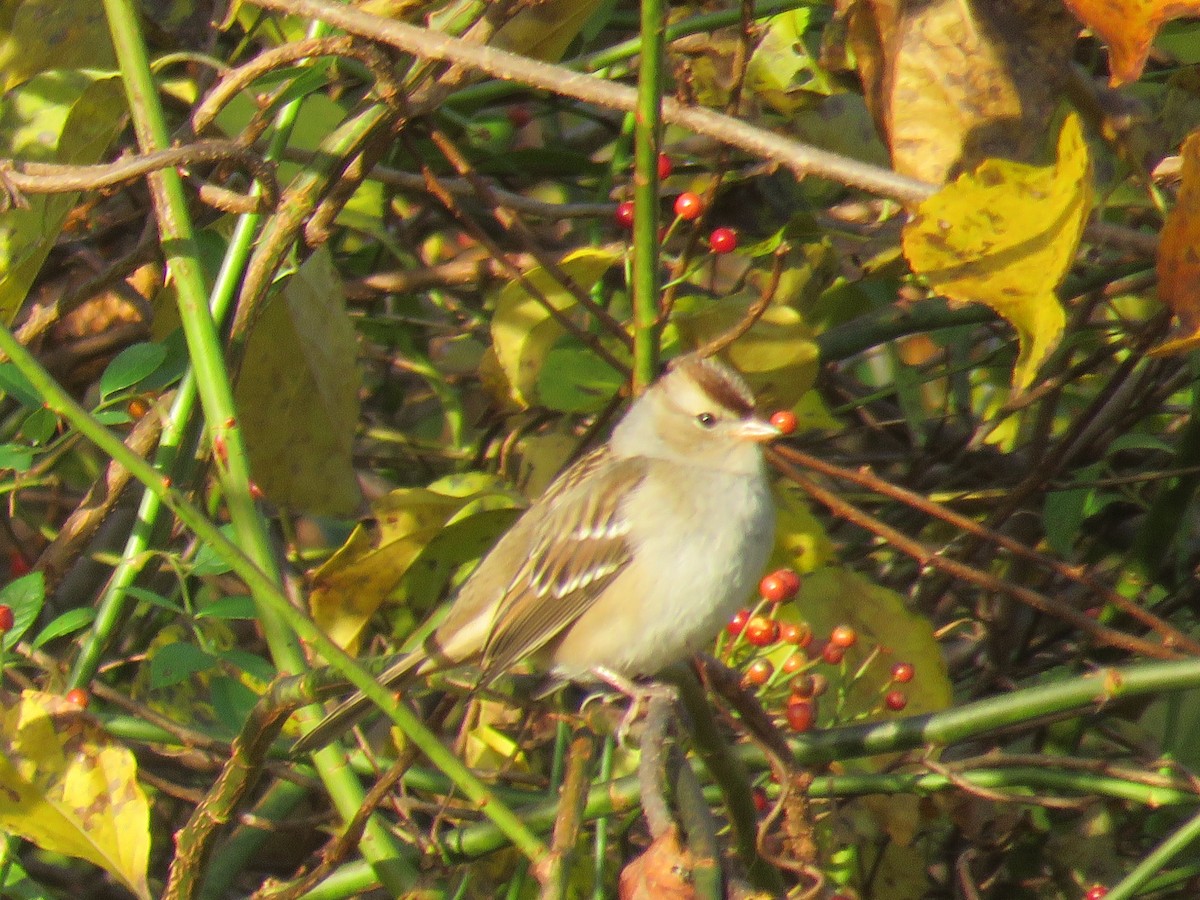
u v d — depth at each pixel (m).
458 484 9.08
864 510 11.54
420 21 9.46
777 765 6.37
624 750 8.74
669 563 8.09
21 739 6.77
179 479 8.12
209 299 7.69
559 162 12.26
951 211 5.76
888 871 9.26
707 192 8.47
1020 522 11.62
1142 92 9.48
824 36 9.10
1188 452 10.19
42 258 7.99
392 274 11.25
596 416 10.42
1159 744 10.74
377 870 7.42
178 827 10.52
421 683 8.59
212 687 7.05
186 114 10.78
